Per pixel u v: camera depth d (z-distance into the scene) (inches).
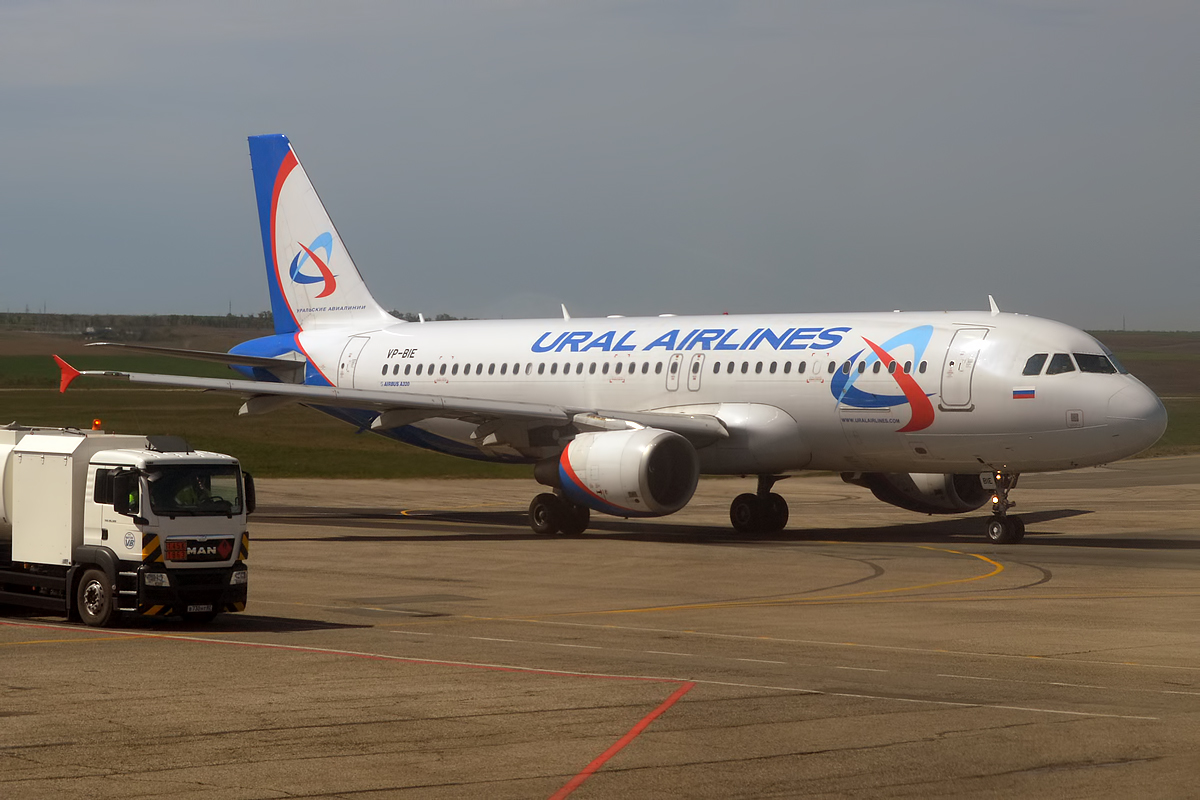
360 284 3693.4
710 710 1202.6
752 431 2847.0
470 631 1685.5
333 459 5595.5
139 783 965.2
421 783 967.0
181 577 1676.9
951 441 2684.5
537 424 3051.2
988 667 1424.7
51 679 1350.9
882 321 2827.3
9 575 1819.6
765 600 1975.9
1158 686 1317.7
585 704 1229.7
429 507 3944.4
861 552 2605.8
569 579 2239.2
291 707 1217.4
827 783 967.0
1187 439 7244.1
